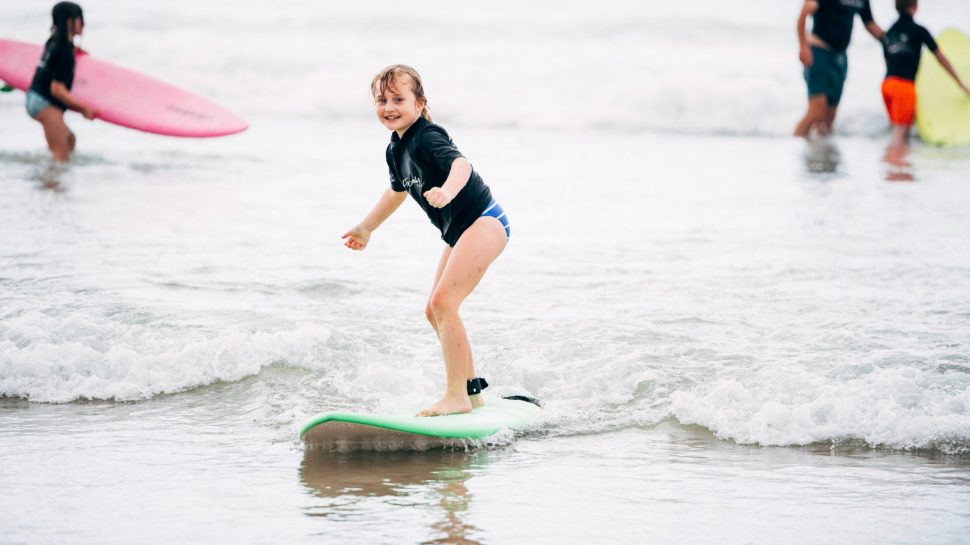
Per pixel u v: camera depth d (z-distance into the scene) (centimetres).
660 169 2847
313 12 5547
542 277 1625
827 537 787
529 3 5966
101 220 1994
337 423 977
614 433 1058
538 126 3981
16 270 1578
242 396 1151
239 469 936
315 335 1264
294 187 2450
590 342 1277
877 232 1938
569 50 4784
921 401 1063
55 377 1178
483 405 1094
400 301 1473
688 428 1066
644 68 4391
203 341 1247
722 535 790
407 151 1062
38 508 834
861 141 3531
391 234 1962
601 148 3344
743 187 2503
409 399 1116
